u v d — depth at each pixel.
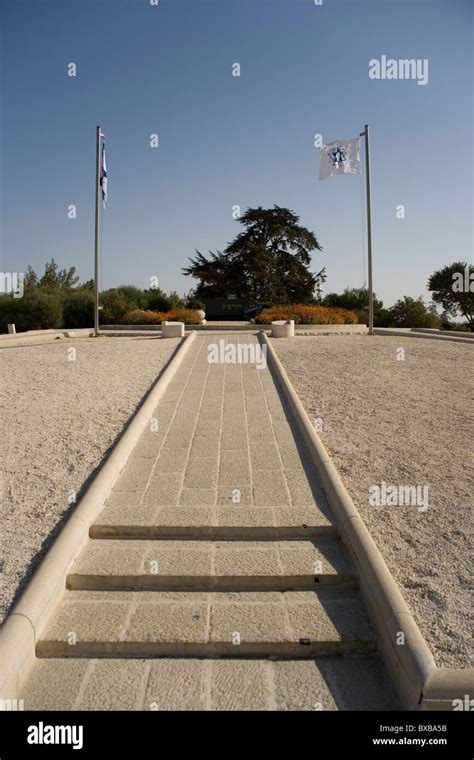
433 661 3.31
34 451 6.80
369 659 3.76
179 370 12.08
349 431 7.77
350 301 37.81
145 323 25.69
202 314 27.75
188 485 5.86
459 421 8.26
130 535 4.98
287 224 46.59
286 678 3.57
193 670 3.63
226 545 4.84
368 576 4.15
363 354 14.43
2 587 4.13
